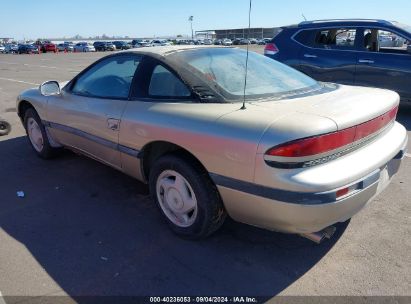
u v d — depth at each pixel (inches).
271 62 143.8
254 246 116.6
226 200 104.3
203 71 122.0
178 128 110.0
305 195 88.4
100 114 140.3
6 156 204.4
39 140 196.2
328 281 100.5
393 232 121.5
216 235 122.7
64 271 106.8
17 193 156.9
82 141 157.6
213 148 101.0
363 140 101.6
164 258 111.9
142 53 134.1
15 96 426.3
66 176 174.1
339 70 286.8
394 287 97.6
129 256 113.2
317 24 294.8
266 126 93.3
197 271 106.0
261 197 94.3
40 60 1247.5
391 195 147.3
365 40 277.4
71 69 808.9
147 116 120.9
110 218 135.6
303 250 114.0
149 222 132.4
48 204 147.2
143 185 162.4
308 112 97.7
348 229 123.8
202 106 111.0
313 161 90.0
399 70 263.6
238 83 120.1
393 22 273.7
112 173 175.8
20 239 123.0
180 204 118.4
